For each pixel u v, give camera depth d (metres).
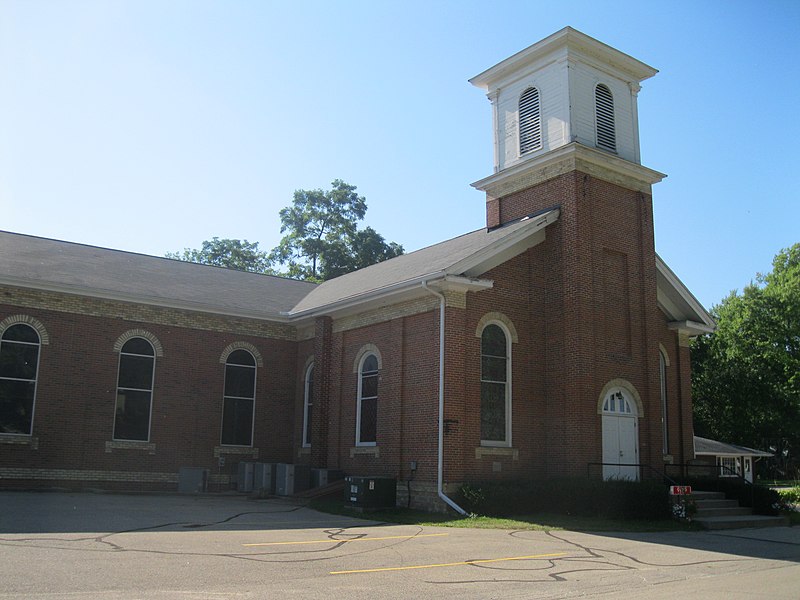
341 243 59.53
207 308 27.78
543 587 10.44
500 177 26.09
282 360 29.59
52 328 25.17
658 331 27.47
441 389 21.33
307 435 28.42
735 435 57.97
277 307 30.09
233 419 28.28
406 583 10.47
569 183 23.86
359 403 25.16
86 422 25.28
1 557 11.17
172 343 27.36
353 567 11.67
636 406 23.89
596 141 25.06
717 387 58.12
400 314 23.59
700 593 10.12
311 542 14.27
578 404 22.27
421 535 16.08
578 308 22.78
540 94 25.70
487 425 22.19
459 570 11.77
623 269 24.70
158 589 9.32
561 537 16.34
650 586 10.69
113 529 15.02
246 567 11.18
